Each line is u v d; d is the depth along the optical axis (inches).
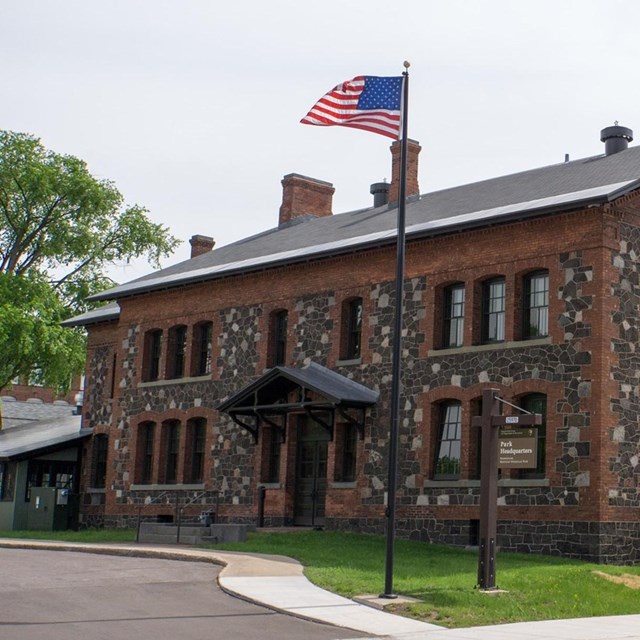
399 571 853.2
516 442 773.9
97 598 685.3
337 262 1258.6
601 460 979.3
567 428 1008.9
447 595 713.0
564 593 761.0
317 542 1074.7
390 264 1200.2
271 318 1334.9
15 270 2041.1
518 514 1034.1
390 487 722.8
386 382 1179.3
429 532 1106.7
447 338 1146.0
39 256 2025.1
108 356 1654.8
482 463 776.9
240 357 1362.0
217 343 1398.9
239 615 637.3
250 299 1365.7
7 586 732.7
